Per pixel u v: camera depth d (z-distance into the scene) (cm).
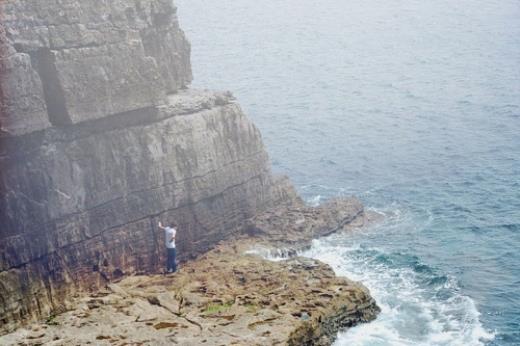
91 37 3622
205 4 19038
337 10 17538
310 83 9919
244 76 10600
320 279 3759
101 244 3719
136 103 3853
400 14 16412
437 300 3850
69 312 3409
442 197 5362
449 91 8962
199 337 3122
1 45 3241
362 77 10212
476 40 12750
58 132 3534
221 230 4359
